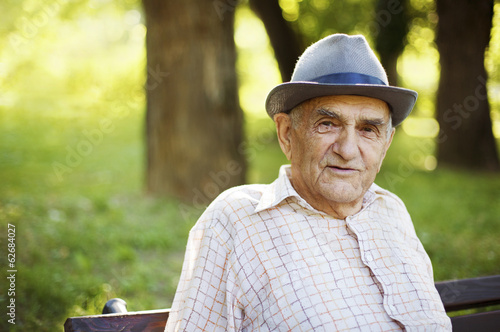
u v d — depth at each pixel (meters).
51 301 3.29
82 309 3.28
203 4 5.85
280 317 1.45
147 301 3.49
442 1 9.00
